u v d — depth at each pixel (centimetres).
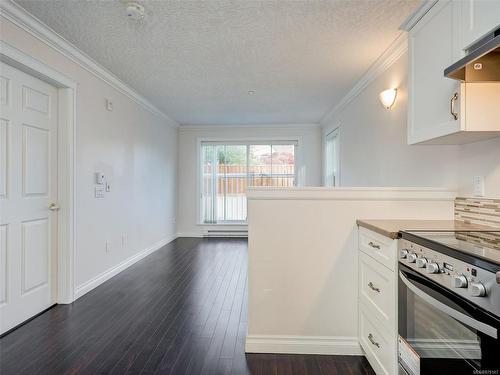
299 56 299
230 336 222
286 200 204
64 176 278
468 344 100
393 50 280
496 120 141
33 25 230
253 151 647
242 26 241
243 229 643
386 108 307
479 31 129
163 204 555
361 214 203
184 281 347
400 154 280
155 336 221
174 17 228
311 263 204
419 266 126
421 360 127
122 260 393
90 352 199
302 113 538
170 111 525
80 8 216
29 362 188
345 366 188
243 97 440
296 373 180
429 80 167
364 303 190
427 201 202
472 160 186
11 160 229
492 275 88
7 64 224
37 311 254
